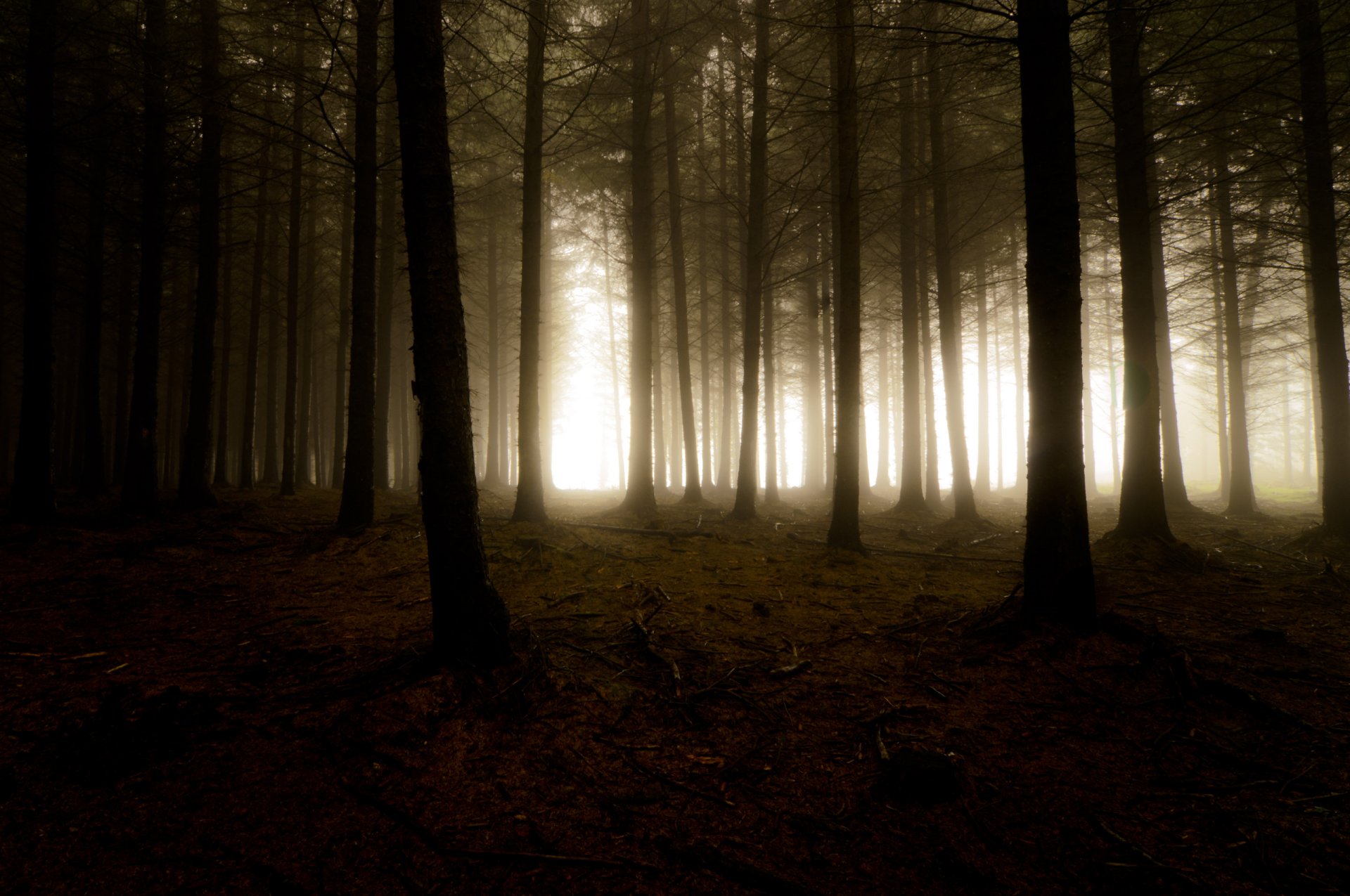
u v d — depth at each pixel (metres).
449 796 3.07
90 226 12.78
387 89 14.02
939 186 13.02
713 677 4.46
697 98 15.39
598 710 3.89
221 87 8.99
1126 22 8.23
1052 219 5.11
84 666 4.29
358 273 9.50
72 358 21.36
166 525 9.40
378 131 15.88
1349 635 5.58
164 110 10.27
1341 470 9.56
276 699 3.88
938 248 13.66
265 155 13.73
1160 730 3.87
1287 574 7.91
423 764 3.27
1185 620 5.95
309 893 2.47
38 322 8.89
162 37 9.90
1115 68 9.21
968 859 2.78
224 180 14.95
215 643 4.89
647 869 2.67
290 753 3.34
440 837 2.80
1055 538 5.07
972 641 5.15
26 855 2.56
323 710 3.72
